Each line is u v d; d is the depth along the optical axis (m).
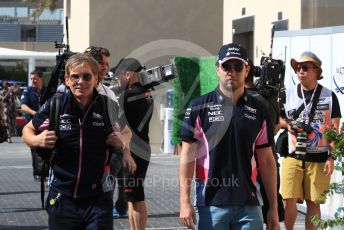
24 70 50.56
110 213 7.55
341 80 12.05
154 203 15.49
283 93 10.80
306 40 12.79
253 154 7.48
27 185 18.28
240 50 7.36
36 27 62.38
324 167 10.57
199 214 7.46
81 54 7.58
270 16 22.27
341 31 12.09
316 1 19.88
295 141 10.69
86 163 7.46
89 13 32.75
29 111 17.66
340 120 11.58
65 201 7.50
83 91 7.38
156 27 33.16
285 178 10.78
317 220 8.96
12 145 32.97
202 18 33.47
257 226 7.41
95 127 7.47
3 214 13.98
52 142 7.37
